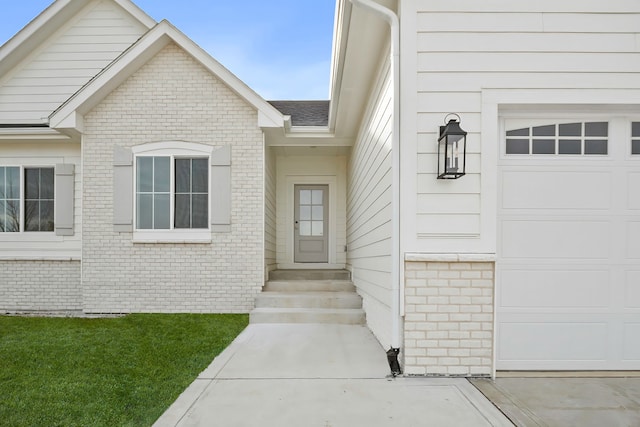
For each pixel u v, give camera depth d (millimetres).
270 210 8180
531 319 3773
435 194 3652
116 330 5539
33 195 7637
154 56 7000
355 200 7711
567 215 3805
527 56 3672
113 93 6953
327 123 8211
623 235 3799
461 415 2871
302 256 9406
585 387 3383
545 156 3820
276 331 5562
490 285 3635
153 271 6879
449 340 3631
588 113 3818
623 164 3814
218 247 6914
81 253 7180
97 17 7980
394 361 3713
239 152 6980
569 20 3676
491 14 3684
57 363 4039
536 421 2766
